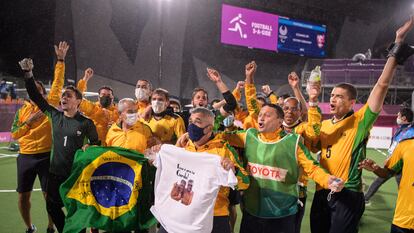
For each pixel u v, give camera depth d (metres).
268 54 25.70
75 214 3.36
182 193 2.86
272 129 2.95
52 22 19.03
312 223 3.36
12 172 8.49
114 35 21.20
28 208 4.47
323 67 23.86
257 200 2.97
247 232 3.05
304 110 4.48
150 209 3.01
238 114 5.20
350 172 3.11
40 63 19.47
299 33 25.41
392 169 3.17
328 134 3.28
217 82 3.79
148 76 22.47
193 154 2.84
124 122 3.84
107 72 21.03
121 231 3.31
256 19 24.03
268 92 6.57
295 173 2.92
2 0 20.17
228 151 2.87
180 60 23.33
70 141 3.87
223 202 2.87
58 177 3.88
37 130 4.43
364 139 3.11
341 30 28.11
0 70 20.41
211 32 24.19
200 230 2.74
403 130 5.78
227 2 24.31
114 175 3.40
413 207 2.95
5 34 20.28
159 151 3.02
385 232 5.11
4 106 13.89
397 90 23.12
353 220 3.07
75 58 19.84
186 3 23.28
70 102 3.88
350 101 3.21
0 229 4.64
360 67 22.98
